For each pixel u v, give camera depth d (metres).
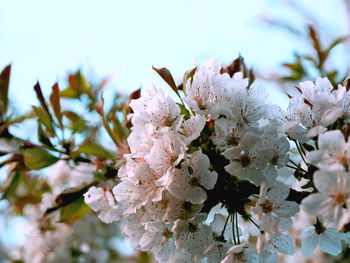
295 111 0.83
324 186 0.78
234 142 0.83
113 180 0.95
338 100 0.83
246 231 0.89
